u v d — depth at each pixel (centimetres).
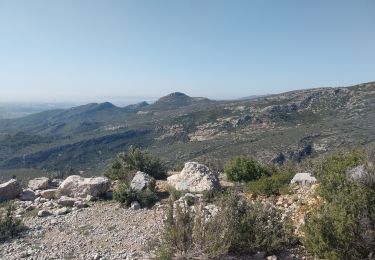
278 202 1157
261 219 879
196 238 793
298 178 1314
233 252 841
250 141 13062
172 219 845
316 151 9375
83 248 995
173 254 781
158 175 1798
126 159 1834
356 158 1123
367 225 723
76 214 1301
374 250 705
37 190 1648
